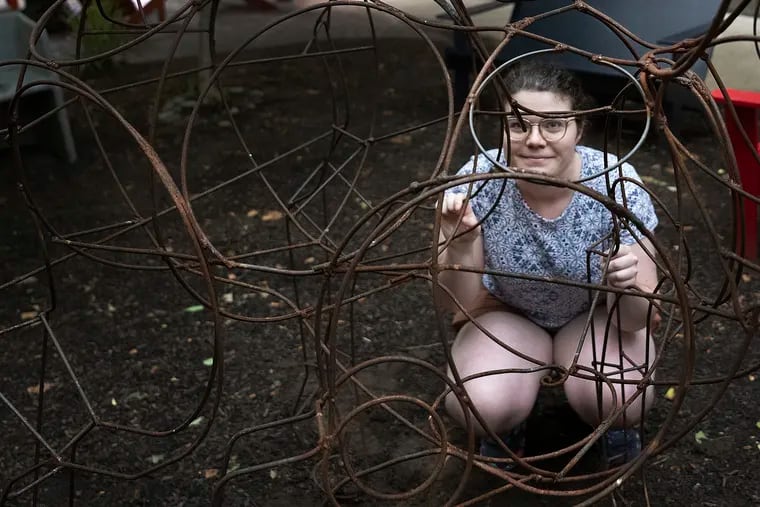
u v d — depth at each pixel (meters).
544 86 1.34
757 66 2.90
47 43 3.49
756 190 2.40
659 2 3.28
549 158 1.36
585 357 1.52
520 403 1.52
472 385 1.51
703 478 1.66
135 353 2.21
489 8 3.88
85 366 2.16
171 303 2.46
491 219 1.51
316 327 1.08
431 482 1.09
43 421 1.95
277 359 2.15
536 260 1.49
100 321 2.38
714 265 2.48
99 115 3.99
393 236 2.77
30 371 2.16
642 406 1.40
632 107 3.37
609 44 3.26
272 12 5.93
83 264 2.71
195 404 1.99
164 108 4.02
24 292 2.55
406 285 2.46
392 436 1.83
